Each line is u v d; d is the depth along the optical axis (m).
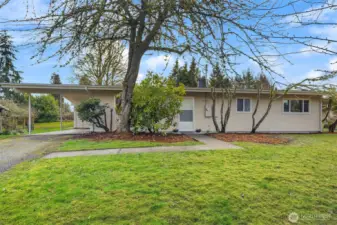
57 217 2.49
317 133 12.22
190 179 3.65
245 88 11.83
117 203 2.81
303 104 13.05
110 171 4.09
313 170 4.23
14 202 2.85
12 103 16.81
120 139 8.11
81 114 10.47
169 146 6.82
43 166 4.48
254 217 2.54
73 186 3.35
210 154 5.59
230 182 3.54
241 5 2.04
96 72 14.10
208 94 12.12
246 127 12.40
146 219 2.46
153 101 8.92
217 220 2.46
